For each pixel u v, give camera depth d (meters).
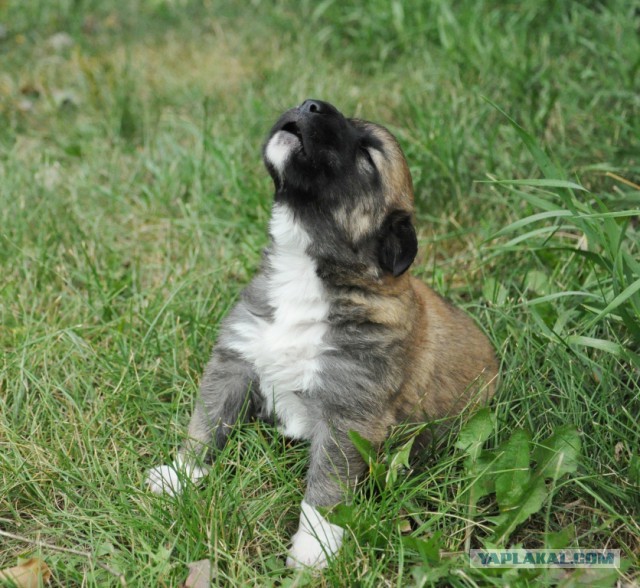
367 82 1.53
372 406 1.03
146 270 1.26
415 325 1.06
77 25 1.80
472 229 1.27
